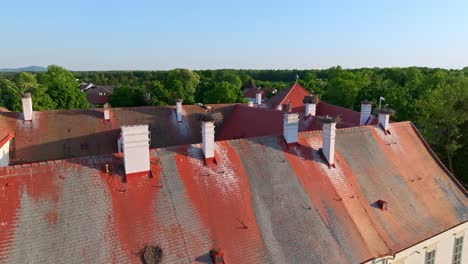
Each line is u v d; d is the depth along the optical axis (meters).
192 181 15.55
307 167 18.89
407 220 18.86
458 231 20.47
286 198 16.77
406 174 21.84
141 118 32.75
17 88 64.75
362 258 15.63
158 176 15.03
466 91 35.84
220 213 14.91
